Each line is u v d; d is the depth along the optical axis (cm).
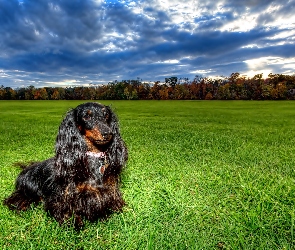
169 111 673
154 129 275
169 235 62
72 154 67
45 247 58
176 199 80
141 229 65
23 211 75
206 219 70
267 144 182
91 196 68
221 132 251
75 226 66
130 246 58
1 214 72
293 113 576
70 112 70
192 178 102
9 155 142
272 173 108
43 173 75
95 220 70
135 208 76
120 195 77
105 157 71
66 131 69
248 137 216
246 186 90
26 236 62
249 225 66
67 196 68
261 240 59
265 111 655
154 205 76
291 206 75
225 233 63
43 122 355
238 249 56
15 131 250
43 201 75
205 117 479
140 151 156
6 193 87
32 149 160
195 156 141
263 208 73
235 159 134
